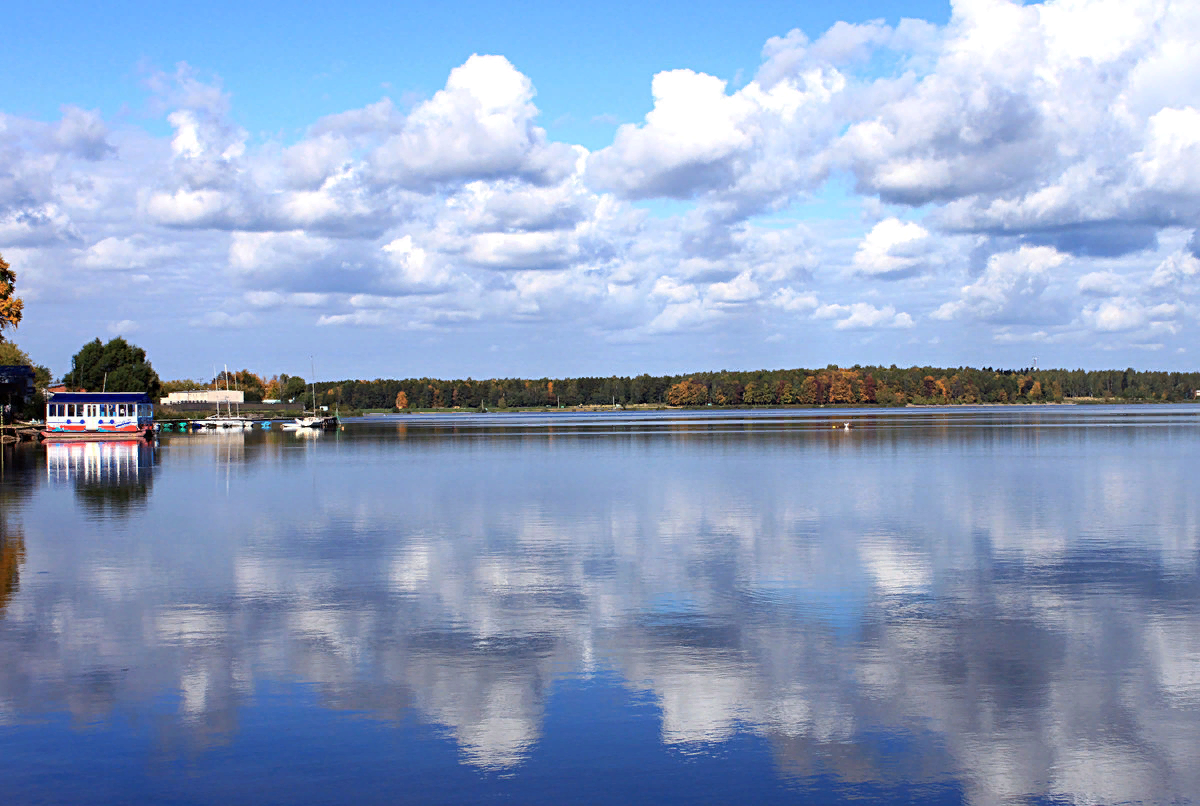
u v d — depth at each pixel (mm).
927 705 15961
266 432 154625
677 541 32500
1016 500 43906
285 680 17438
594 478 57625
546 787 13156
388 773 13594
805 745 14438
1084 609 22297
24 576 26719
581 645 19516
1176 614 21781
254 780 13406
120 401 115938
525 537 33625
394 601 23500
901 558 29031
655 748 14383
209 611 22516
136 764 13914
